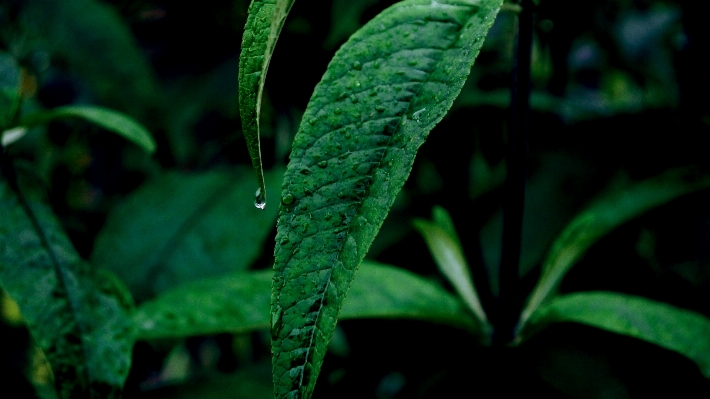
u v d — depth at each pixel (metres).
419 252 0.84
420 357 0.68
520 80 0.50
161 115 0.90
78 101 1.00
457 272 0.57
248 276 0.54
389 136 0.42
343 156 0.42
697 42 0.81
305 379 0.41
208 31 0.98
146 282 0.67
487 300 0.65
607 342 0.65
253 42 0.42
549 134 0.84
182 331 0.52
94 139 0.99
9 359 0.70
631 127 0.81
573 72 1.03
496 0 0.43
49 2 0.87
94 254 0.69
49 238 0.52
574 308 0.53
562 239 0.55
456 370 0.57
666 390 0.64
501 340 0.54
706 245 0.78
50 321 0.50
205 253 0.69
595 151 0.81
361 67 0.43
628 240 0.76
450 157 0.81
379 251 0.83
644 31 0.95
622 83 1.08
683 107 0.81
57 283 0.51
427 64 0.43
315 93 0.42
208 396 0.62
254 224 0.71
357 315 0.52
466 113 0.81
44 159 0.91
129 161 0.99
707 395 0.63
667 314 0.52
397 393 0.68
